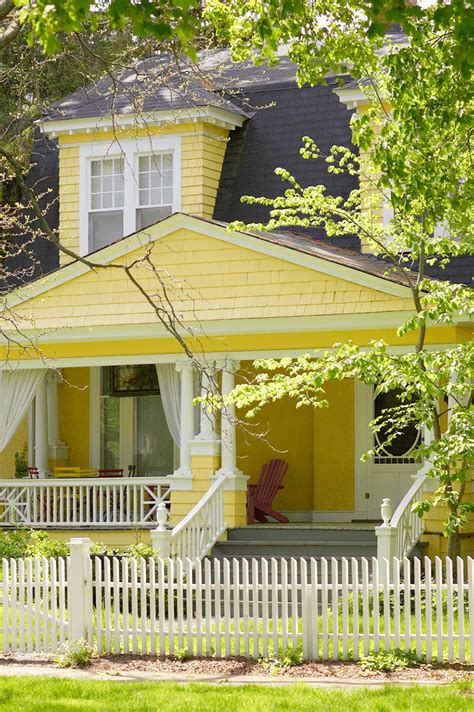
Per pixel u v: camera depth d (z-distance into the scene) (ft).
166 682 44.50
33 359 76.79
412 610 55.67
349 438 80.48
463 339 67.15
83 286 74.54
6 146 77.92
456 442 49.60
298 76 49.75
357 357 51.88
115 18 32.32
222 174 83.82
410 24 35.99
